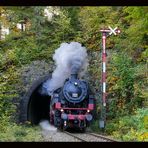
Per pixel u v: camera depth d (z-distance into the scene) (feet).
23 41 90.94
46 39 91.30
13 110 84.12
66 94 79.61
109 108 80.89
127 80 79.36
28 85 87.97
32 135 59.06
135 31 63.05
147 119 61.36
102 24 89.45
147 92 72.43
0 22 88.79
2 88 81.46
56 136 64.28
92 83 86.74
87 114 78.54
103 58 76.28
